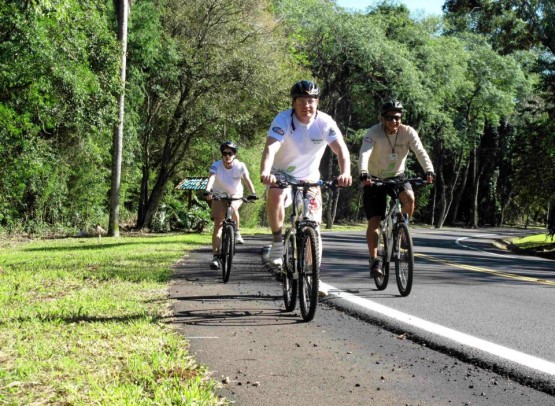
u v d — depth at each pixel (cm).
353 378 381
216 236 891
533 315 634
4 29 1702
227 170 925
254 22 2897
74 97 1919
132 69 2667
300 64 3800
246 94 2864
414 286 833
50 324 512
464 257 1571
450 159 6756
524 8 3253
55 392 338
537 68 3150
